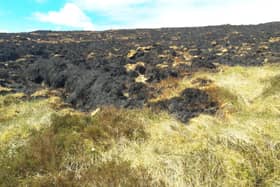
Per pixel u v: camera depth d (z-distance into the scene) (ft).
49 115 29.76
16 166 21.29
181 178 20.02
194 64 49.80
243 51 63.82
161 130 26.02
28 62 58.54
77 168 21.40
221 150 22.70
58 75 44.96
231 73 41.73
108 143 24.04
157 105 32.17
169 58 56.85
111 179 19.43
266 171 21.11
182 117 28.99
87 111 34.01
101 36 116.98
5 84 43.86
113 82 39.47
